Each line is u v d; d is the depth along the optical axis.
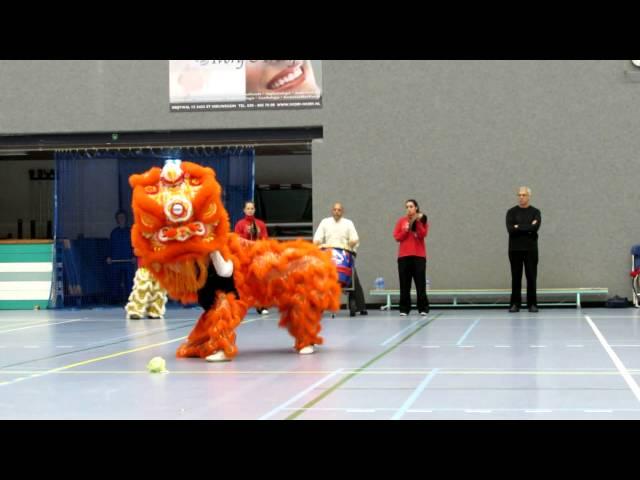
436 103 18.30
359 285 16.50
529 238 16.47
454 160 18.22
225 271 9.48
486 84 18.17
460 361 9.06
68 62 19.31
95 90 19.25
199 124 18.94
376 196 18.42
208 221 9.25
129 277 19.41
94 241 19.45
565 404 6.42
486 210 18.12
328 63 18.59
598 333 11.88
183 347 9.90
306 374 8.25
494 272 18.09
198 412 6.30
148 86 19.11
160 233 9.16
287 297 9.91
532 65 18.05
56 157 19.59
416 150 18.33
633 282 17.45
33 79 19.42
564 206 17.94
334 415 6.07
